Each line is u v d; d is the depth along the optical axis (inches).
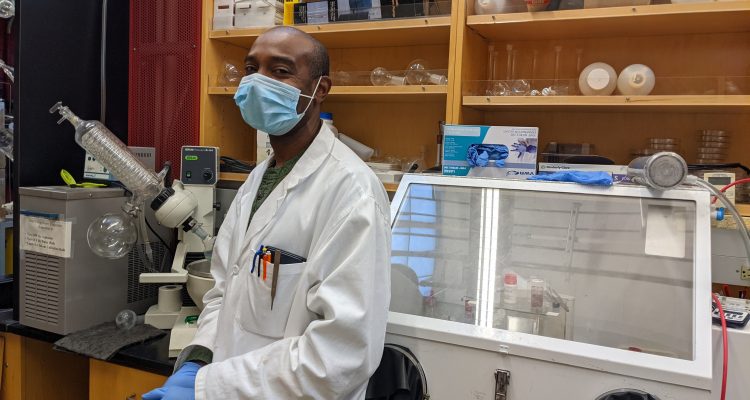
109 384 68.8
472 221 58.6
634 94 68.4
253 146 99.6
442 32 79.0
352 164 51.7
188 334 66.8
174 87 90.2
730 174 64.4
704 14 64.4
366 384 48.7
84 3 87.5
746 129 73.0
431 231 59.0
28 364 77.5
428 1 75.9
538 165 71.4
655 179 49.4
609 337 50.1
